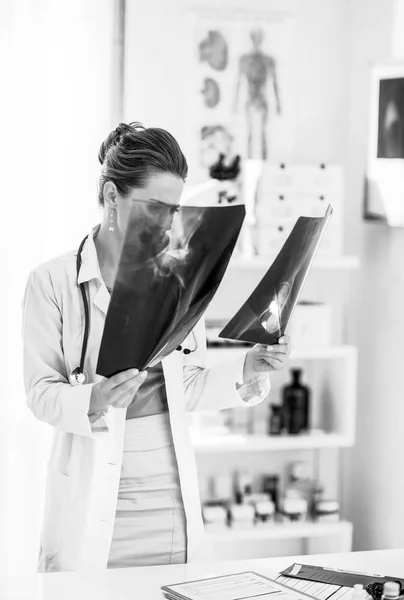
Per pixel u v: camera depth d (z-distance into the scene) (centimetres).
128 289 155
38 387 189
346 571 173
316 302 348
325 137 345
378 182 318
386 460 327
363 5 332
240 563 180
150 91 328
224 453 348
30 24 304
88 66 314
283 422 336
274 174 316
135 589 163
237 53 333
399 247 316
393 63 308
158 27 327
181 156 190
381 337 330
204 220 159
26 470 309
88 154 315
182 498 200
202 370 217
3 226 304
